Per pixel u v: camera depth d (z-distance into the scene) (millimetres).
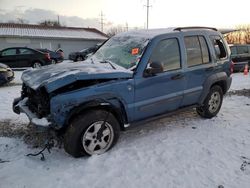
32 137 4453
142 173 3416
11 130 4855
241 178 3342
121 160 3729
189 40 4836
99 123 3754
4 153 3967
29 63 15766
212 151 4059
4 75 9406
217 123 5332
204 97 5195
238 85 10328
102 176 3330
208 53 5211
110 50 4801
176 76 4527
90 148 3754
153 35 4430
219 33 5668
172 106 4672
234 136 4664
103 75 3689
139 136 4598
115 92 3781
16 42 28859
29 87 4066
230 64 5793
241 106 6656
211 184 3205
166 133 4754
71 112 3502
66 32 33656
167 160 3762
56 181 3203
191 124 5246
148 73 4082
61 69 4039
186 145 4262
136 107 4098
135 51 4262
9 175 3314
